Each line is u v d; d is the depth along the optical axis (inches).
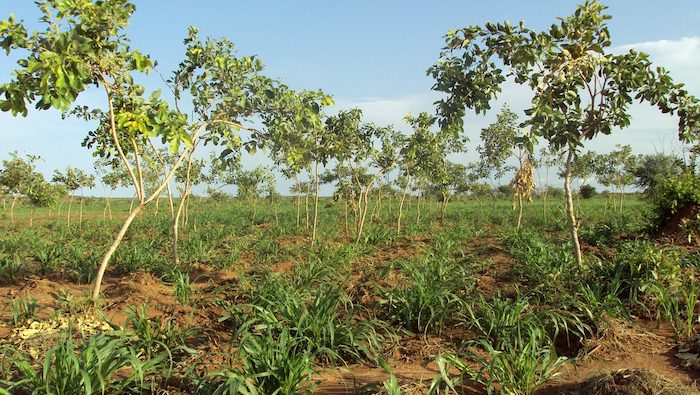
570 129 313.3
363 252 518.6
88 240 730.8
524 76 296.5
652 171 935.7
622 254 305.0
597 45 286.5
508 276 358.9
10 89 224.2
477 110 320.8
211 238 666.2
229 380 153.2
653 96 309.6
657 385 156.6
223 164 352.8
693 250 424.2
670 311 237.3
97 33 238.1
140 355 199.8
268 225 949.2
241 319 241.8
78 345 206.2
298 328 209.2
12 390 168.6
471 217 989.8
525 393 171.9
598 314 233.6
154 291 332.5
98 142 354.3
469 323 239.1
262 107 335.6
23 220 1186.0
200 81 338.3
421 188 900.0
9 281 380.5
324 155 413.4
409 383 178.9
